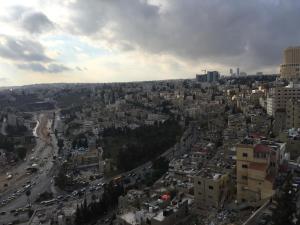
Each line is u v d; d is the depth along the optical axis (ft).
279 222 228.43
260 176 321.73
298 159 411.34
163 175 636.07
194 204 375.66
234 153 529.86
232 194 379.35
